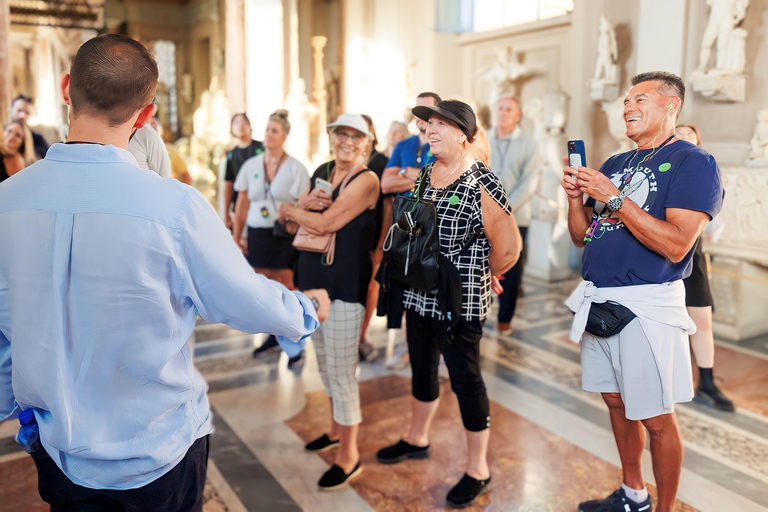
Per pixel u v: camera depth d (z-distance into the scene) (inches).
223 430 131.3
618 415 93.0
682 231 79.0
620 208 80.1
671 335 84.5
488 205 94.0
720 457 118.0
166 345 51.1
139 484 52.6
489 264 100.5
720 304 194.1
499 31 335.0
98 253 47.3
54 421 49.3
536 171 195.0
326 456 120.6
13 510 102.6
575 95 274.1
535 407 140.3
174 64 860.6
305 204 109.0
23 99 184.2
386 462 116.9
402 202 98.8
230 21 414.6
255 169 172.6
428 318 108.0
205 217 50.8
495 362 169.3
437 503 104.2
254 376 162.1
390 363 164.6
